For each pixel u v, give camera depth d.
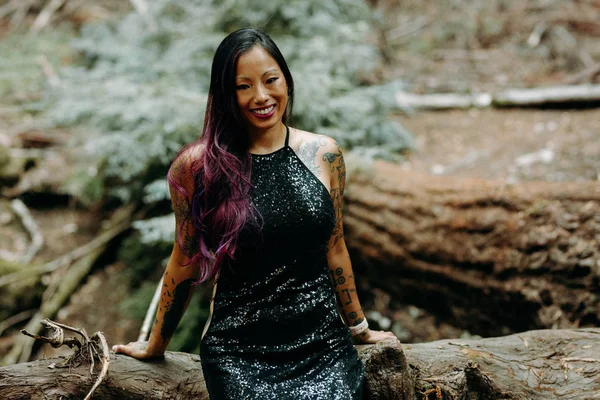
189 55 5.51
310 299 2.18
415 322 4.71
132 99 5.17
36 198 6.02
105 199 5.93
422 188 4.08
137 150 4.95
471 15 8.52
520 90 6.53
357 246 4.36
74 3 8.91
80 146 6.19
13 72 7.04
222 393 2.10
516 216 3.60
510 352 2.52
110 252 5.70
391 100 5.57
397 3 9.08
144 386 2.30
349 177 4.38
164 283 2.31
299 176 2.21
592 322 3.28
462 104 6.58
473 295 3.82
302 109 4.97
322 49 5.36
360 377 2.17
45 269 5.39
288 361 2.14
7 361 4.85
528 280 3.51
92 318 5.21
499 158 5.38
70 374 2.24
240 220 2.10
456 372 2.36
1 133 6.39
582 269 3.31
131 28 6.25
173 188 2.21
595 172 4.81
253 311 2.17
